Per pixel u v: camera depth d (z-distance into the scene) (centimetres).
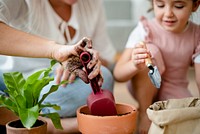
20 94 108
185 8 136
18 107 107
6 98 108
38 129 106
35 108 104
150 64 117
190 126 103
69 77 128
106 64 172
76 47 110
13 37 117
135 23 292
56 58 114
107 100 111
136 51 126
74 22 151
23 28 142
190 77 242
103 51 172
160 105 109
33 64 146
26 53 117
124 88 225
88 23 159
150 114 105
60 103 130
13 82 110
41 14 144
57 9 149
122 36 293
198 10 148
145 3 261
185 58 149
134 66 135
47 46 115
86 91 130
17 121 111
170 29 141
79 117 110
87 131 108
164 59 149
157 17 141
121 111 118
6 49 118
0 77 139
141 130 144
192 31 149
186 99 111
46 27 146
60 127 111
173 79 152
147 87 142
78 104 131
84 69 116
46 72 111
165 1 136
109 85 137
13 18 139
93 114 111
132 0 302
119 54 280
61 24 148
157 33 149
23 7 140
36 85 109
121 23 298
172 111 102
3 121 130
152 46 144
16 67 144
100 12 166
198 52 146
